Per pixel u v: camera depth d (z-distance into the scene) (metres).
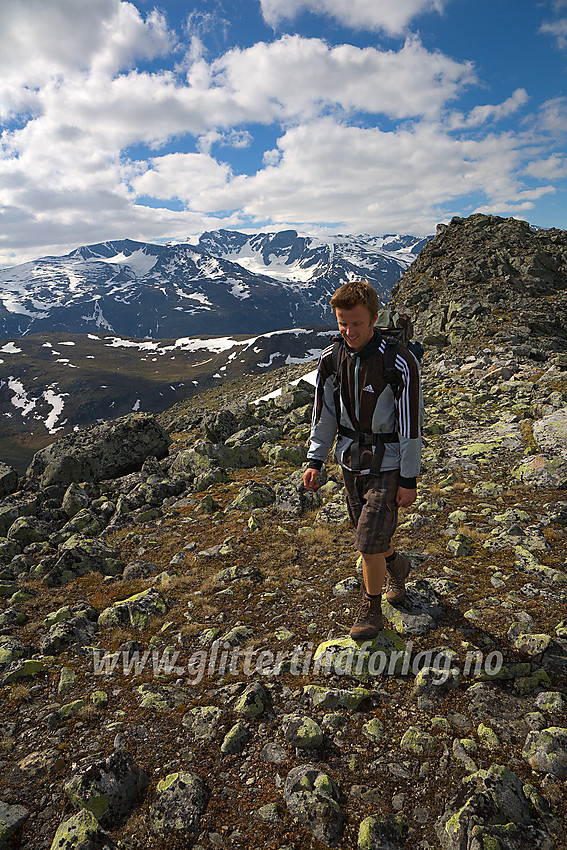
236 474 12.38
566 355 20.27
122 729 3.94
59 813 3.24
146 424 15.30
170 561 7.52
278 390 51.72
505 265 45.06
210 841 2.95
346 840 2.86
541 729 3.47
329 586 5.94
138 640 5.34
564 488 8.11
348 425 4.12
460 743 3.41
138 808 3.22
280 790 3.22
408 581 5.52
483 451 10.67
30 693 4.54
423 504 8.05
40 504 11.48
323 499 9.14
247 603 5.80
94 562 7.55
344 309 3.62
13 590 6.88
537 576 5.41
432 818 2.96
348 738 3.58
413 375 3.78
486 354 26.42
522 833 2.77
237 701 4.08
